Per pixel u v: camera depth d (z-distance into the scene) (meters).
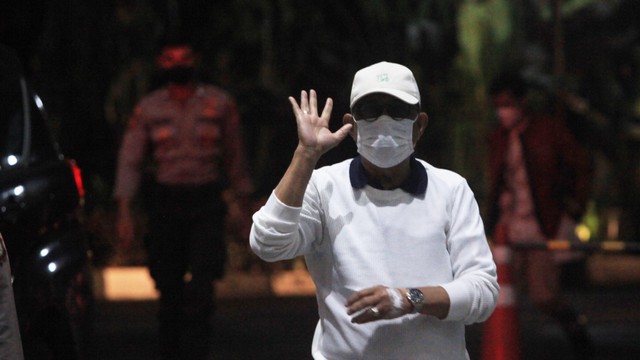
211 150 19.75
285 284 31.42
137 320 28.59
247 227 20.47
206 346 19.38
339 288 10.20
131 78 34.28
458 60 36.75
